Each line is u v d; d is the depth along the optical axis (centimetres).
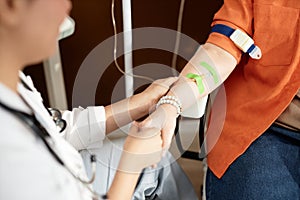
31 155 54
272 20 110
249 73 120
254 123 116
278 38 111
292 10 108
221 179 116
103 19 143
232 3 117
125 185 86
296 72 112
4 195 50
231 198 111
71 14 143
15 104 55
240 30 113
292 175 112
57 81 126
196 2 144
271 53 113
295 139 116
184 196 112
